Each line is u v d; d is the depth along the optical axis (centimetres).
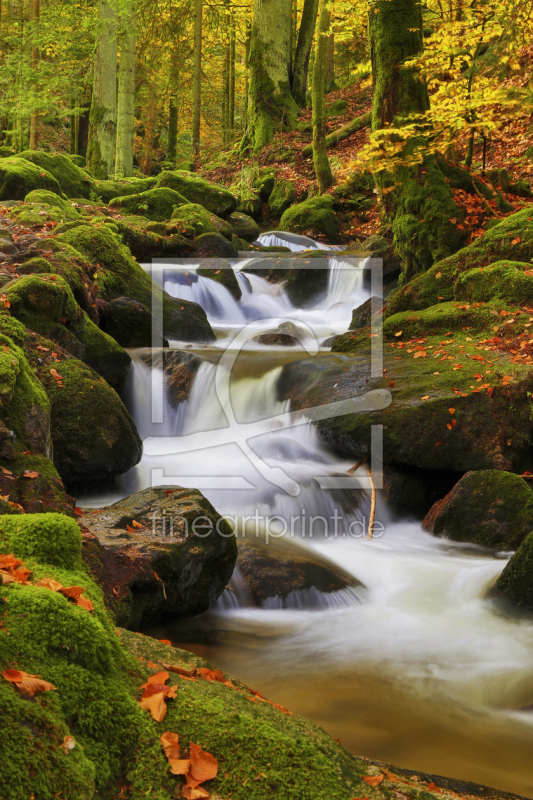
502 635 432
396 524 627
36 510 372
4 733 173
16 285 598
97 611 242
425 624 446
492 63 733
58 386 543
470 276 845
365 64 1182
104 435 552
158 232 1220
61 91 1903
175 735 204
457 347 741
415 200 1018
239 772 197
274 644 416
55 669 203
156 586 378
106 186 1622
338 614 459
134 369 749
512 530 559
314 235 1503
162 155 3350
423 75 1051
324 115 1612
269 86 2089
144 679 228
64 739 183
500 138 1443
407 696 361
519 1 759
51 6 2027
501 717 347
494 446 613
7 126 2586
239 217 1559
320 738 224
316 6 2234
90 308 744
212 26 2423
